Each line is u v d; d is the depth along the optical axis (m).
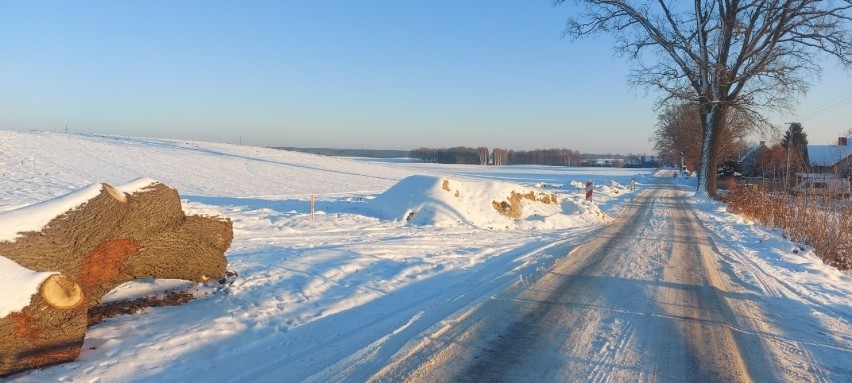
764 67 29.03
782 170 23.06
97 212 5.32
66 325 4.54
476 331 5.85
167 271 6.26
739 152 73.06
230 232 7.13
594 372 4.82
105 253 5.38
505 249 11.80
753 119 30.70
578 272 9.50
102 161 35.84
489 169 91.06
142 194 5.93
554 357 5.16
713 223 19.81
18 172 26.22
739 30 29.25
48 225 4.98
